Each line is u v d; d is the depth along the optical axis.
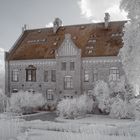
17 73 60.38
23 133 27.72
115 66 52.00
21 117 45.62
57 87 56.03
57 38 61.00
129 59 28.17
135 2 27.34
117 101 43.34
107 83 49.06
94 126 31.89
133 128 28.81
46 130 31.25
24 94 51.22
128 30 28.41
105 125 33.91
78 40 58.12
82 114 46.09
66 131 30.31
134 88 29.22
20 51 61.72
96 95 46.00
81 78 54.41
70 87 55.25
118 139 23.67
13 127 28.05
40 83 57.94
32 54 59.50
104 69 52.78
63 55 55.62
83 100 45.94
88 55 53.94
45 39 62.03
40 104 52.84
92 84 53.31
